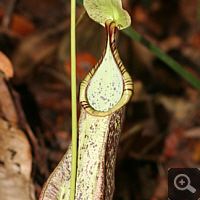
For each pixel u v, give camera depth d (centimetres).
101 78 37
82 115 36
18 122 40
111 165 37
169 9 105
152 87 74
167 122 68
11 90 41
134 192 52
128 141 55
